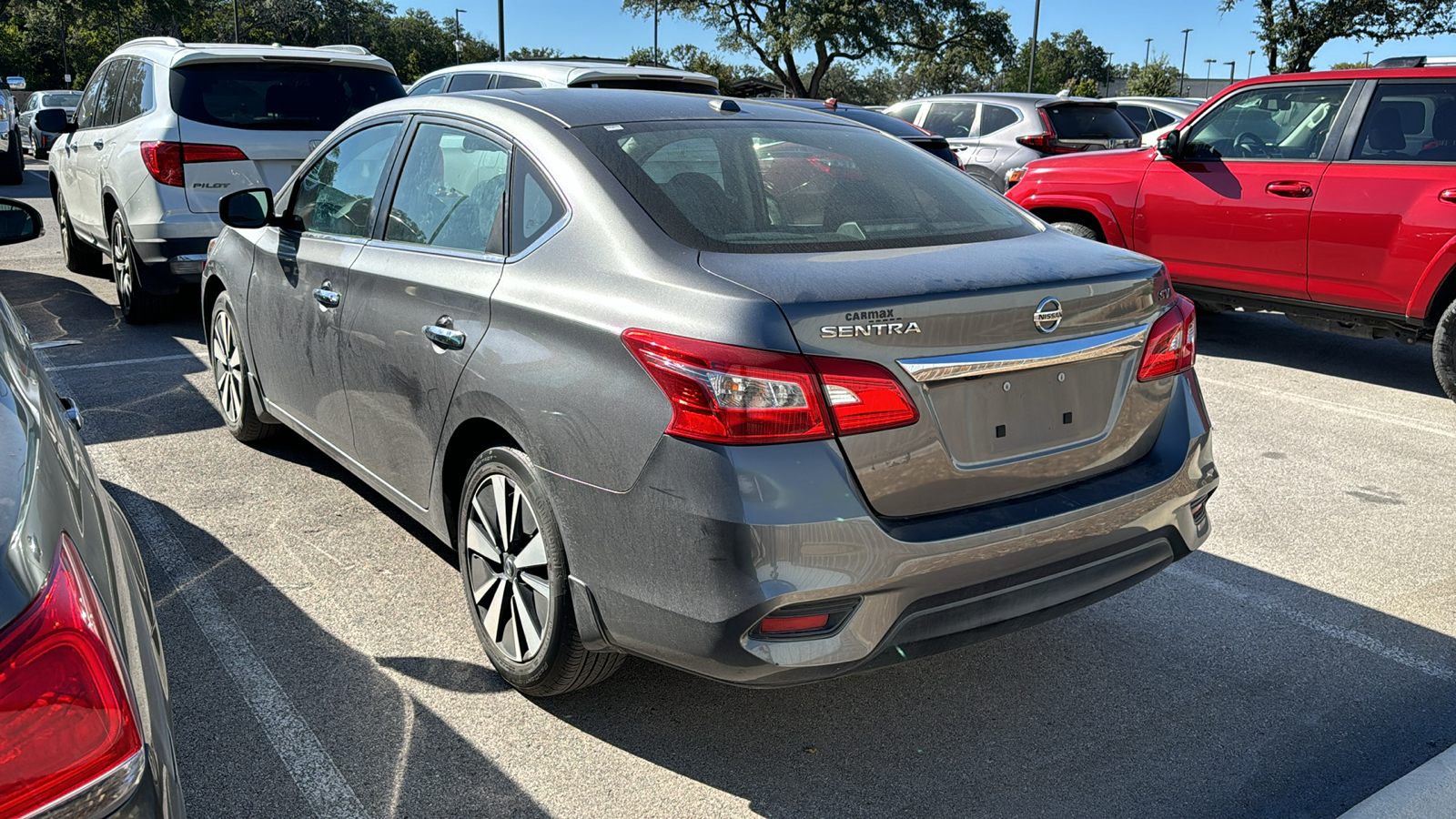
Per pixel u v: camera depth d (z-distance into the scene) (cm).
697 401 223
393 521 409
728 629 223
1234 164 677
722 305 226
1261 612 354
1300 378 662
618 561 242
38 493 140
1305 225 637
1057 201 775
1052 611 257
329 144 397
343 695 292
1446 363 589
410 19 8906
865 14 3747
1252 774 267
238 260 444
